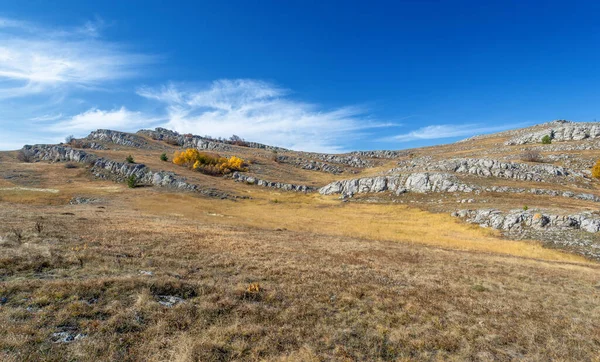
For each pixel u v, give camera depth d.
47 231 18.42
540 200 47.81
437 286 14.70
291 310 10.14
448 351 8.57
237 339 7.85
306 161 124.88
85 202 49.56
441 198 55.28
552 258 27.48
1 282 9.09
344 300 11.64
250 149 152.62
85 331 7.20
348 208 58.34
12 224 20.08
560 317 11.83
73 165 84.38
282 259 17.39
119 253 15.05
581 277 18.77
